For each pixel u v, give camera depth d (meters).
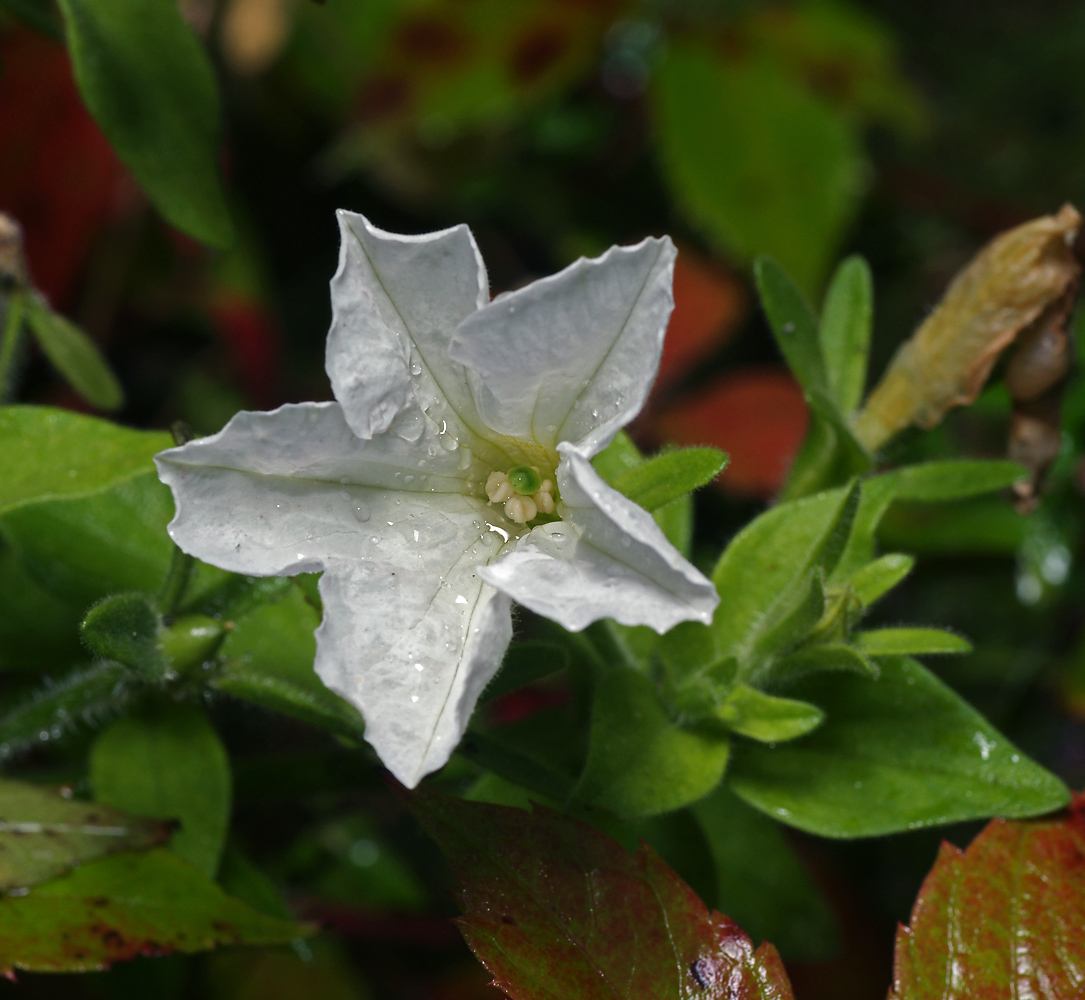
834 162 0.47
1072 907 0.35
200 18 0.48
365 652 0.33
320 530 0.33
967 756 0.35
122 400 0.38
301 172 0.52
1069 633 0.45
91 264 0.45
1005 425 0.46
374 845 0.43
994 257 0.37
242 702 0.40
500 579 0.33
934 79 0.66
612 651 0.36
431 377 0.34
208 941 0.35
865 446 0.38
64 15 0.37
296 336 0.52
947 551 0.44
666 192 0.54
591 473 0.32
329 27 0.49
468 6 0.45
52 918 0.35
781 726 0.35
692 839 0.36
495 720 0.42
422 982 0.43
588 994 0.34
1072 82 0.62
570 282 0.33
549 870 0.34
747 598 0.36
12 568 0.38
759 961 0.34
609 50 0.54
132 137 0.37
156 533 0.37
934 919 0.35
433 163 0.52
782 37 0.48
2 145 0.43
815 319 0.38
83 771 0.38
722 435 0.47
